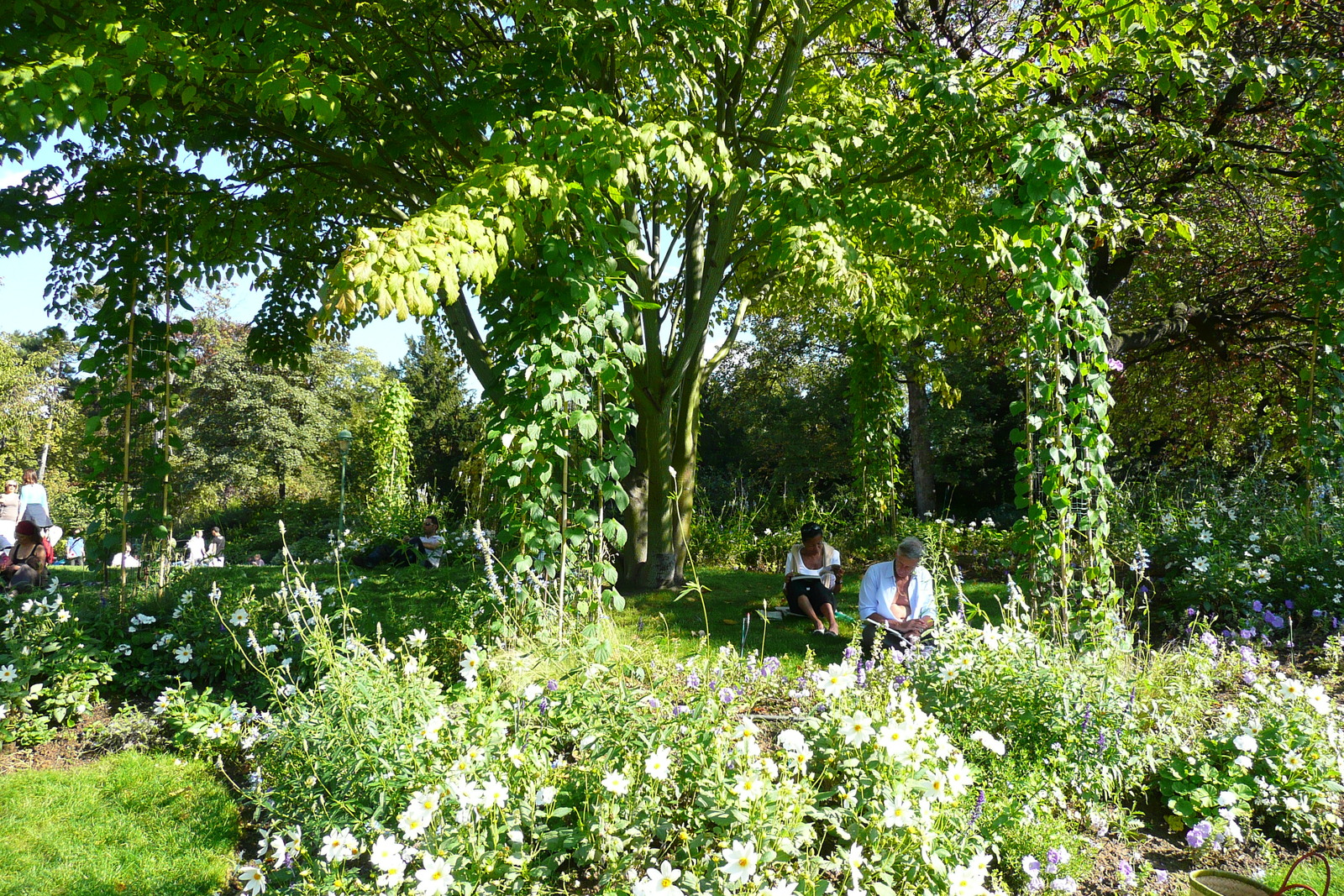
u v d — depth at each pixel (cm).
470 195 403
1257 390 1173
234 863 297
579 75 641
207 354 3253
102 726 408
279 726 336
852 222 588
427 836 236
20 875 286
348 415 3497
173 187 632
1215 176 809
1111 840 300
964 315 832
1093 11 531
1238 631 535
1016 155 482
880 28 646
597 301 479
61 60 379
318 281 820
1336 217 612
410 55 571
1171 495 894
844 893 219
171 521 593
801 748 254
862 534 1145
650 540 802
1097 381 470
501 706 303
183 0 452
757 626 634
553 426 468
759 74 736
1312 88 634
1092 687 330
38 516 1022
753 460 2739
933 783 245
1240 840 290
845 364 2281
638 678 335
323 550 1173
